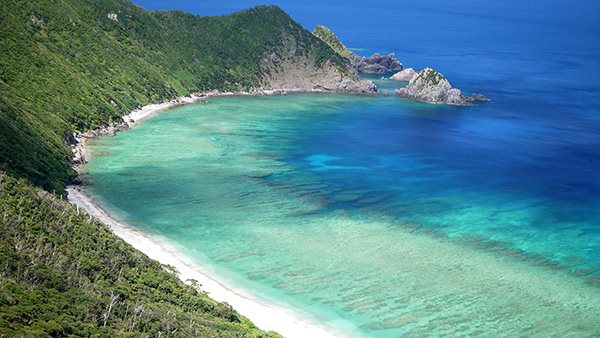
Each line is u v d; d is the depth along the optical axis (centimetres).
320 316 9306
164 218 12138
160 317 7619
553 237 12406
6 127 12488
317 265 10731
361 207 13350
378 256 11175
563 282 10662
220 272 10319
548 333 9206
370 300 9794
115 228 11456
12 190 9288
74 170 13738
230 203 13100
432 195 14350
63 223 9194
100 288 7819
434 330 9125
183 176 14425
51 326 6406
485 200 14238
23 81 16100
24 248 7881
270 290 9900
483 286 10388
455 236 12200
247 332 8250
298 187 14300
